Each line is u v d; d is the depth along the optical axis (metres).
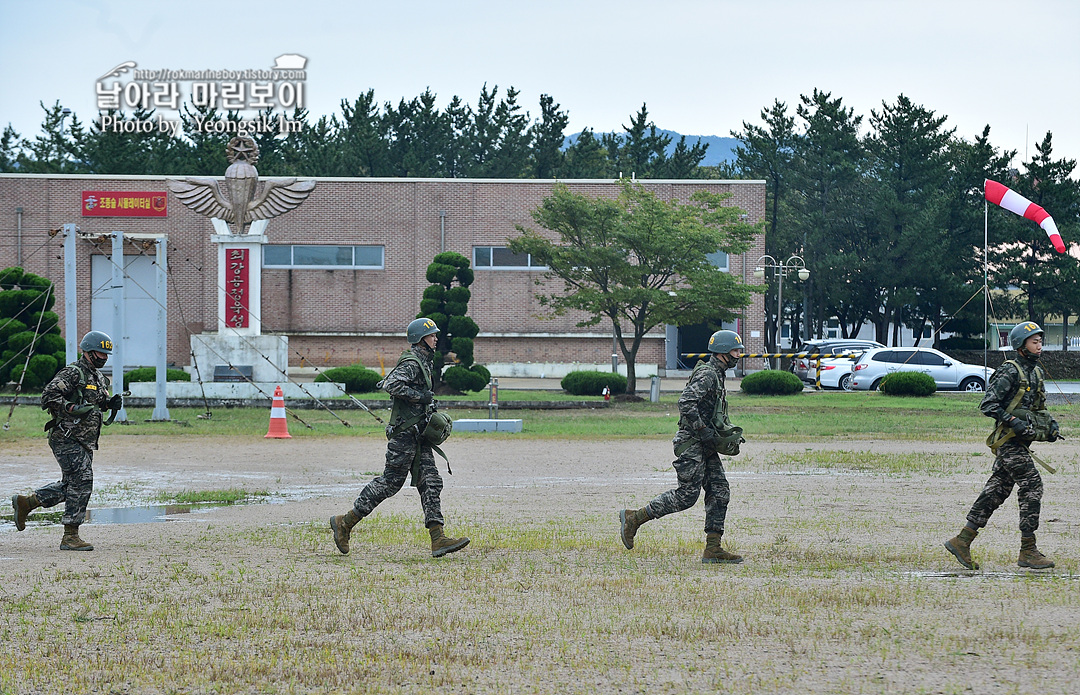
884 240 98.75
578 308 51.41
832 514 17.19
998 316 100.88
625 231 49.12
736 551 13.89
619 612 10.35
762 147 111.88
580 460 26.14
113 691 7.95
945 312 99.94
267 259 71.81
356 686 8.05
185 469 24.44
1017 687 7.87
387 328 71.62
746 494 19.58
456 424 34.44
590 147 124.06
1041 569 12.67
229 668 8.47
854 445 29.61
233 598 11.03
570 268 51.28
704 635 9.44
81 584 11.76
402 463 13.46
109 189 70.69
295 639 9.38
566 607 10.60
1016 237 95.06
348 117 126.00
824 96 107.25
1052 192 93.25
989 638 9.22
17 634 9.58
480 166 121.56
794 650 8.91
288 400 44.09
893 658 8.66
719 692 7.86
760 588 11.45
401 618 10.11
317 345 71.81
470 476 22.98
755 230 50.44
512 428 34.59
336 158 108.00
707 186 71.00
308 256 71.81
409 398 13.39
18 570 12.60
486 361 71.62
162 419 38.03
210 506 18.70
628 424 37.44
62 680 8.20
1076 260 93.12
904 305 98.31
